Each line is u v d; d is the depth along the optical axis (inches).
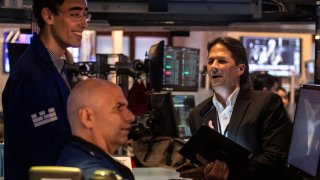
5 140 81.5
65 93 81.7
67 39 84.4
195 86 147.9
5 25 124.1
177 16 122.4
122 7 112.3
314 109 83.1
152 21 124.4
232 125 96.4
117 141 63.0
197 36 272.2
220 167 92.0
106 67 131.2
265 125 94.5
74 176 42.9
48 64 81.3
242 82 99.9
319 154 78.3
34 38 83.6
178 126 134.6
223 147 90.8
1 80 170.2
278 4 126.0
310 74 266.8
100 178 43.1
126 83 127.4
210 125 100.8
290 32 136.9
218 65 96.6
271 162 92.0
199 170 93.7
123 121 62.8
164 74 141.0
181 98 141.2
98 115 61.6
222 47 97.0
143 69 129.7
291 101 247.0
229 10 112.5
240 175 91.8
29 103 78.4
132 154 128.0
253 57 268.1
